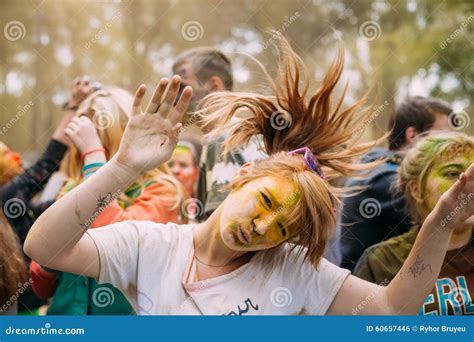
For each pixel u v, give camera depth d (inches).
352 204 123.6
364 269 119.3
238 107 105.3
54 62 191.9
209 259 92.5
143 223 94.0
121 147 81.1
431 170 121.7
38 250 81.1
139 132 81.0
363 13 191.3
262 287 91.5
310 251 90.5
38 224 81.1
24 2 185.9
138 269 90.1
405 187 123.0
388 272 117.7
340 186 124.3
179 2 195.3
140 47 199.0
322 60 186.2
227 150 106.3
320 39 188.5
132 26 198.1
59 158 133.6
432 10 186.9
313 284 91.9
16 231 126.7
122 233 90.7
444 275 120.1
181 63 132.2
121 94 125.6
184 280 90.2
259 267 92.8
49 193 127.4
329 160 106.1
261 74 146.6
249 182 90.8
